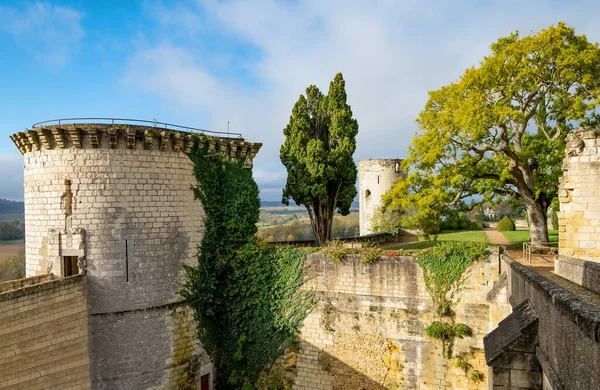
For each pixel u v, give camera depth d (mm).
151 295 21969
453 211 27875
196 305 23703
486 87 24172
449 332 21359
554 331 7703
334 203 32625
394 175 54906
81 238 20859
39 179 21953
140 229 21766
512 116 22578
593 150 16969
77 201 21047
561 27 22500
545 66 23422
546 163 25906
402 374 22375
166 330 22391
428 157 24875
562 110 24078
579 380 5992
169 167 22750
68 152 21172
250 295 24906
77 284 20062
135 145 21609
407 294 22438
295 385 24281
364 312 23219
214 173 24828
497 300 18422
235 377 24656
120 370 21078
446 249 21797
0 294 16391
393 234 44188
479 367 20984
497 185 28234
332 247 24453
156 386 21938
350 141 32125
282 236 88125
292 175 32125
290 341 24297
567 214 17375
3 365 16484
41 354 18000
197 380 23719
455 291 21547
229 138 26109
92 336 20734
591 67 22344
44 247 21766
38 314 17938
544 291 8578
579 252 17094
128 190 21516
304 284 24438
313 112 33656
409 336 22328
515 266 14297
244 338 24516
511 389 9625
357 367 23250
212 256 24688
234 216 25109
